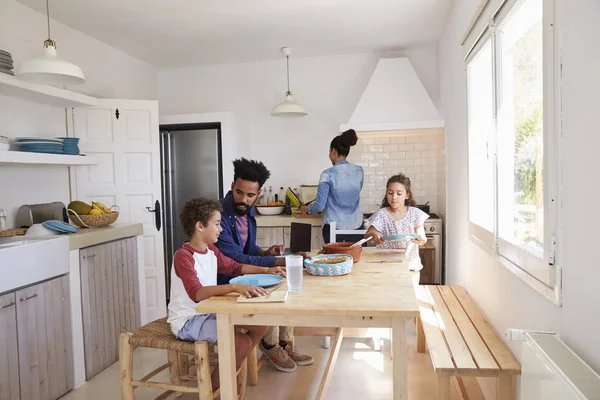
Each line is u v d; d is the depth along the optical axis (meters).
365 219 4.42
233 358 1.78
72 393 2.71
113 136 3.83
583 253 1.32
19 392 2.37
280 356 2.86
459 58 3.37
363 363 2.96
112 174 3.84
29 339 2.44
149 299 3.96
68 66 2.54
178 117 4.68
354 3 3.50
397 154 4.93
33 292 2.48
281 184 5.16
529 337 1.48
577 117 1.35
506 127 2.28
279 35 4.22
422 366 2.88
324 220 3.96
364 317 1.65
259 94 5.15
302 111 4.37
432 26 4.11
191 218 2.07
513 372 1.77
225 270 2.24
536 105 1.84
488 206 2.77
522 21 2.06
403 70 4.45
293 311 1.62
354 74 4.97
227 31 4.05
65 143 3.33
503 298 2.19
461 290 3.11
